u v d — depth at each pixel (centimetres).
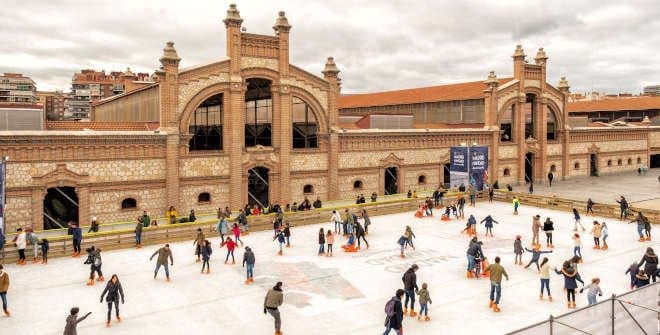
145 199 3591
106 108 6034
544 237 3225
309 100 4291
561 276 2389
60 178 3247
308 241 3134
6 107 3494
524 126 5741
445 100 6225
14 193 3120
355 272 2467
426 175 5019
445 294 2148
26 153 3144
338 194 4484
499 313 1930
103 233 2925
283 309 1986
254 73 3975
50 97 16462
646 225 3086
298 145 4456
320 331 1778
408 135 4853
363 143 4597
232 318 1900
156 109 4181
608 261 2636
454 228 3506
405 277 1920
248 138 4631
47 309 1973
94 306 2011
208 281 2327
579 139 6456
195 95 3750
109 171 3431
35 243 2636
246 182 4003
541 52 5919
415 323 1842
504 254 2795
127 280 2339
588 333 1384
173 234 3148
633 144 7219
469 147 4475
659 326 1590
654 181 6112
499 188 5356
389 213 4141
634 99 9288
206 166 3834
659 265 2481
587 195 4981
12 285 2258
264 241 3138
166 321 1869
